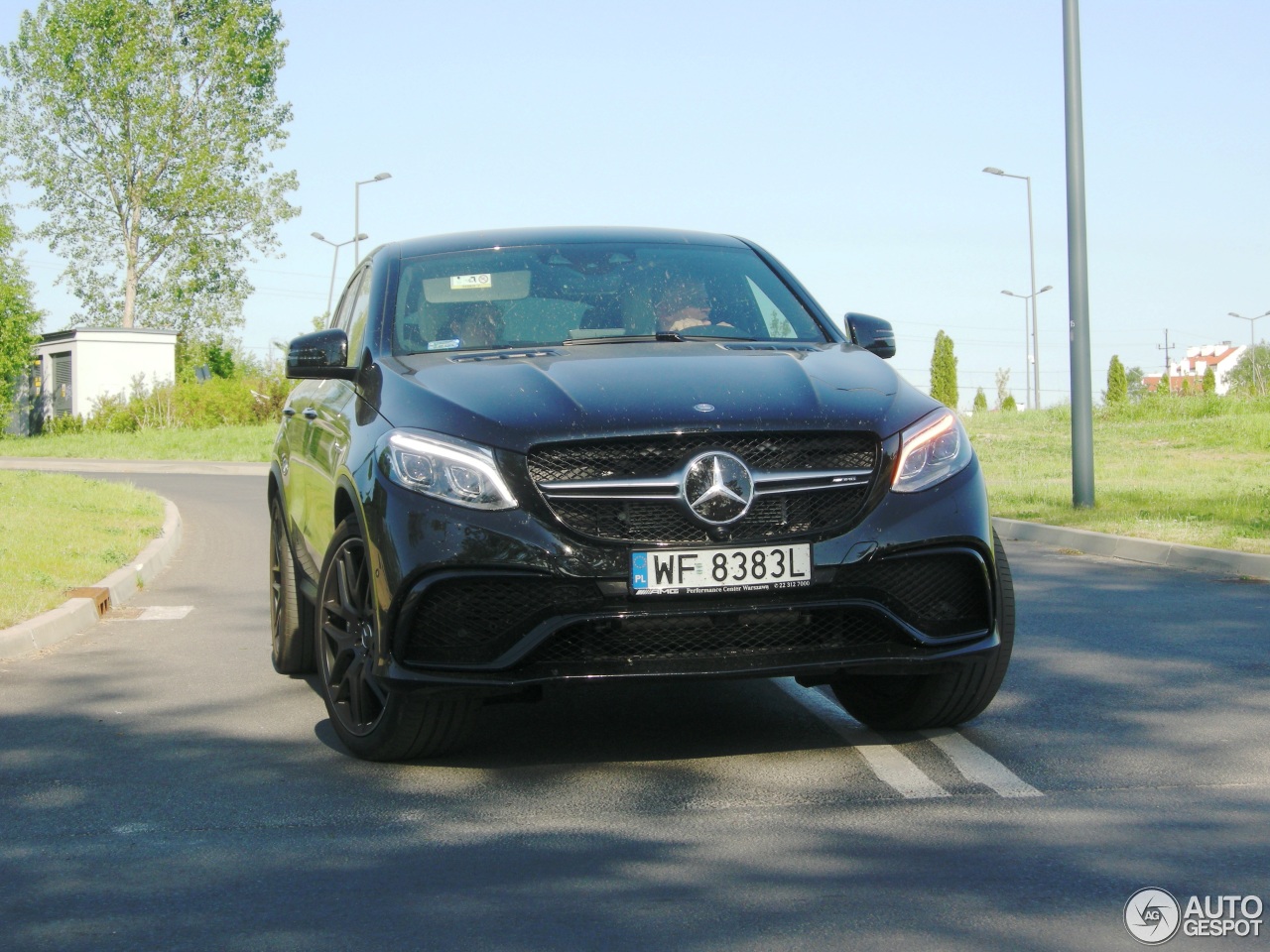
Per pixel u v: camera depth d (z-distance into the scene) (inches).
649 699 235.6
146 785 190.2
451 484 178.5
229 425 1871.3
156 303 2244.1
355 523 198.2
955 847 152.6
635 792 179.6
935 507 184.2
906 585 183.2
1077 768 185.3
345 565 199.8
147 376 2071.9
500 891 142.9
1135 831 156.7
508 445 178.2
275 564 285.9
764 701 232.4
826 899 136.9
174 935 133.0
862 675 203.9
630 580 174.4
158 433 1784.0
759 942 126.2
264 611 374.6
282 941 130.4
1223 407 1357.0
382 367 211.3
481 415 183.0
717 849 154.9
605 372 192.4
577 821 167.5
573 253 245.4
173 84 2212.1
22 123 2193.7
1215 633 289.3
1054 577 396.5
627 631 177.3
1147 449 1002.7
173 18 2222.0
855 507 181.6
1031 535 515.5
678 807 172.4
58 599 358.3
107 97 2160.4
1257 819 159.9
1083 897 135.5
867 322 232.1
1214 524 487.5
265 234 2279.8
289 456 269.7
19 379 2228.1
